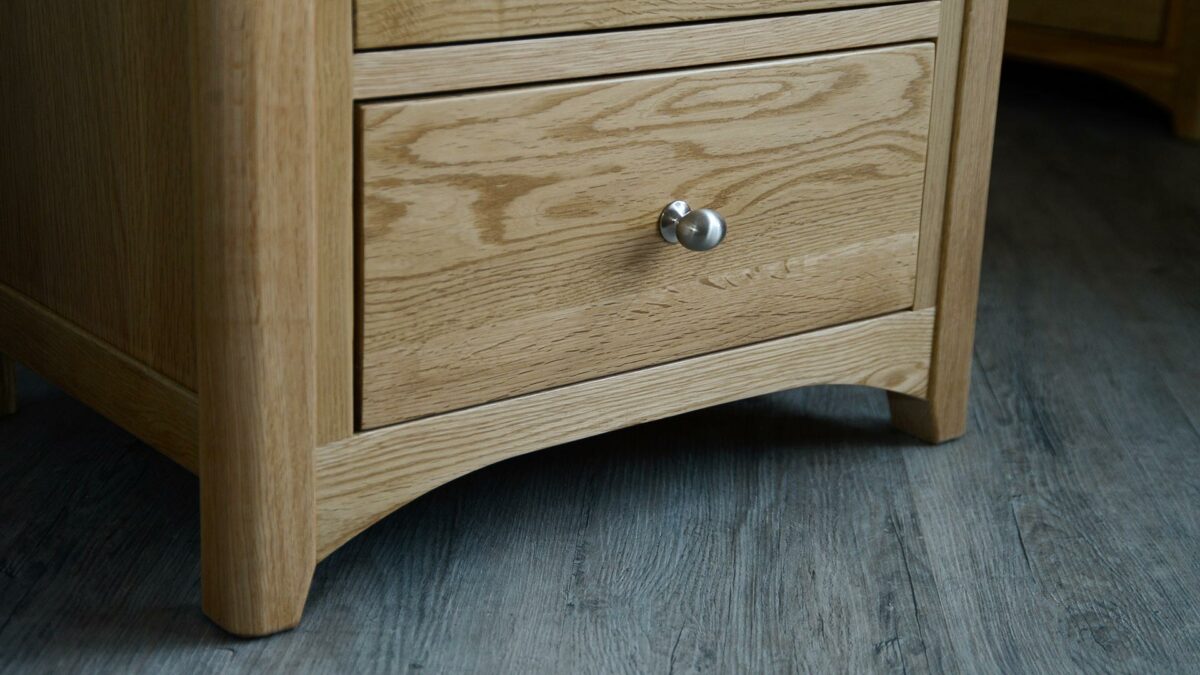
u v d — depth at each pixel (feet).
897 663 2.45
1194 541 2.95
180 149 2.29
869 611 2.62
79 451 3.16
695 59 2.66
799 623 2.57
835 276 3.06
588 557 2.78
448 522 2.91
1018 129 6.76
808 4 2.80
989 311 4.39
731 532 2.92
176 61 2.24
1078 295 4.57
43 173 2.77
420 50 2.31
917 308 3.25
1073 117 7.04
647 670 2.39
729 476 3.19
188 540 2.78
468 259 2.47
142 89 2.36
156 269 2.45
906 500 3.10
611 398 2.75
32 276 2.93
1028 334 4.21
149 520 2.85
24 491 2.94
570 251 2.60
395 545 2.80
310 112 2.20
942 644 2.52
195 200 2.20
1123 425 3.58
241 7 2.08
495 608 2.57
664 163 2.67
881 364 3.22
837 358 3.13
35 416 3.34
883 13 2.94
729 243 2.84
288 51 2.14
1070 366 3.97
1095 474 3.27
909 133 3.07
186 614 2.50
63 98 2.63
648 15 2.57
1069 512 3.07
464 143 2.40
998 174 5.98
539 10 2.43
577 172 2.56
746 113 2.77
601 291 2.67
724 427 3.49
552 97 2.48
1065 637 2.56
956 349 3.34
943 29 3.06
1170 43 6.67
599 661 2.41
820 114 2.89
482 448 2.60
